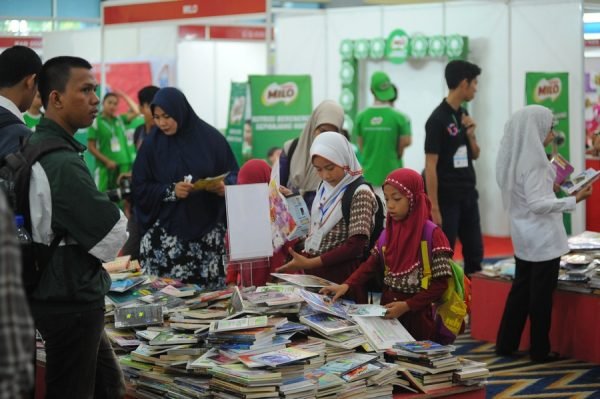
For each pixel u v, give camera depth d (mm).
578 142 11094
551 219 5945
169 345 4102
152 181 5688
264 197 4508
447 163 7047
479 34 12391
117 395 3836
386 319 4352
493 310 6742
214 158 5684
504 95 12227
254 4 8586
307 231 4766
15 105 4035
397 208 4395
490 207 12641
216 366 3734
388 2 14055
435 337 4535
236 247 4441
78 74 3471
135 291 4953
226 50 15203
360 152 11094
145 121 8328
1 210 1769
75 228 3309
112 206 3383
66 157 3324
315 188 5617
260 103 9844
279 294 4266
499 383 5625
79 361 3432
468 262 7500
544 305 6039
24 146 3385
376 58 13117
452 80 6957
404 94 13117
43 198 3283
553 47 11570
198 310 4555
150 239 5676
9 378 1751
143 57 12273
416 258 4418
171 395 3936
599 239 6836
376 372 3865
